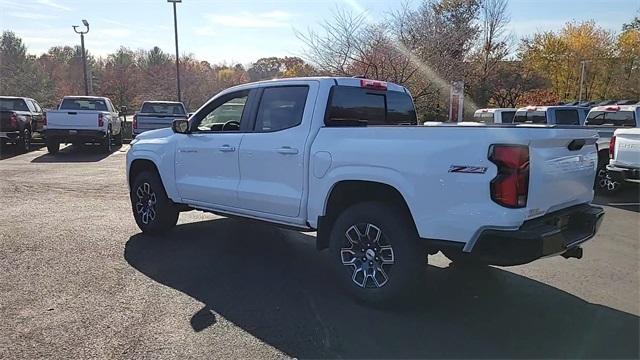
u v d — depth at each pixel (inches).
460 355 141.0
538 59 2043.6
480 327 159.2
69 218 306.5
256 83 219.9
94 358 135.1
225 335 150.8
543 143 153.1
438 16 833.5
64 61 2834.6
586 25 2175.2
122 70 1769.2
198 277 202.2
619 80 2110.0
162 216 261.6
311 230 199.0
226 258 229.1
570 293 189.3
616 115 470.3
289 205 198.2
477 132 149.6
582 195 179.2
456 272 213.6
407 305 176.2
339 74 686.5
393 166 164.6
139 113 768.3
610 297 185.5
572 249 171.6
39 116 796.0
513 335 153.8
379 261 172.4
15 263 215.8
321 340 148.9
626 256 237.8
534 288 194.5
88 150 756.6
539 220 156.3
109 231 275.7
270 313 167.6
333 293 186.9
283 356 138.9
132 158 273.3
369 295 173.0
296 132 196.7
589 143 181.6
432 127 158.6
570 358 139.7
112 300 176.1
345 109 201.6
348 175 175.6
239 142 216.7
